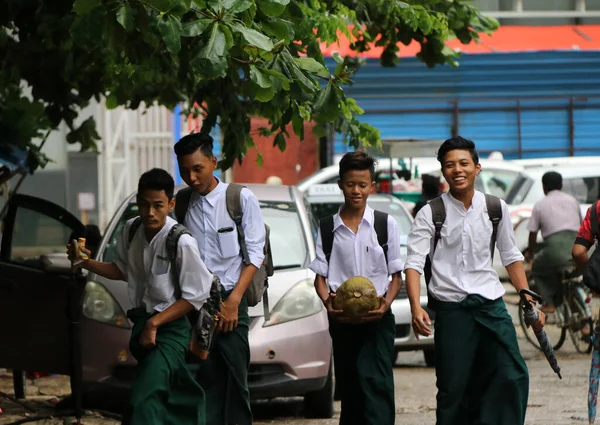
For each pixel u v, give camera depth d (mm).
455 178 13648
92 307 18281
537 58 49906
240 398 14000
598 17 54875
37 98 23047
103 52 20844
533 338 28391
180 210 14039
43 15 20484
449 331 13695
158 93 25719
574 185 42250
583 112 50719
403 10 20922
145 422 12328
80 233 18969
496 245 14195
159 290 12672
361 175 14453
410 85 49656
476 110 50344
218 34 12594
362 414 14484
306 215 20656
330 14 18578
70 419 18062
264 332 18234
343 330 14547
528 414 19156
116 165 53031
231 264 13977
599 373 16062
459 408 13930
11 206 19312
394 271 14594
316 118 16469
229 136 20125
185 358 12914
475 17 22969
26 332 18531
